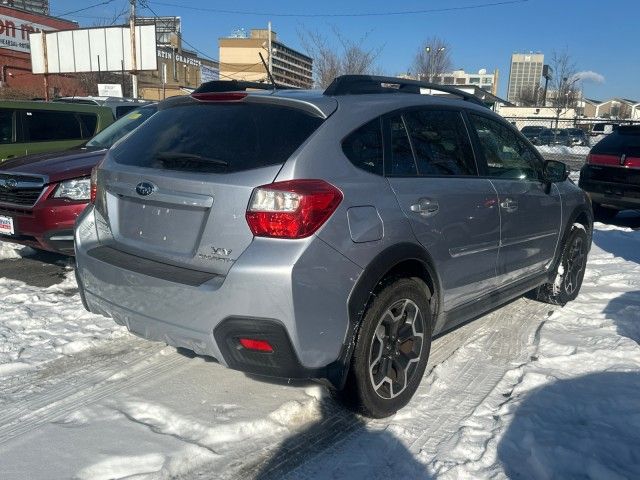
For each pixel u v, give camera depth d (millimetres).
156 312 3039
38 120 8328
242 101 3293
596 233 9023
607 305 5410
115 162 3461
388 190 3238
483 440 3125
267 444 3068
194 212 2984
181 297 2908
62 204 5188
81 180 5270
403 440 3123
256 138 3055
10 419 3201
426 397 3592
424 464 2916
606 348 4262
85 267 3424
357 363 3070
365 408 3186
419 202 3381
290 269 2725
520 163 4617
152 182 3117
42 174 5219
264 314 2748
